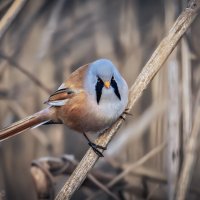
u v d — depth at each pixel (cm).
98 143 840
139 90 845
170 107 1014
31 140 1246
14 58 1238
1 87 1220
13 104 1216
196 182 1127
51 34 1217
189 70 1014
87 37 1259
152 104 1153
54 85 1232
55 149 1232
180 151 1020
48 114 885
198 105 1024
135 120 1200
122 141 1142
